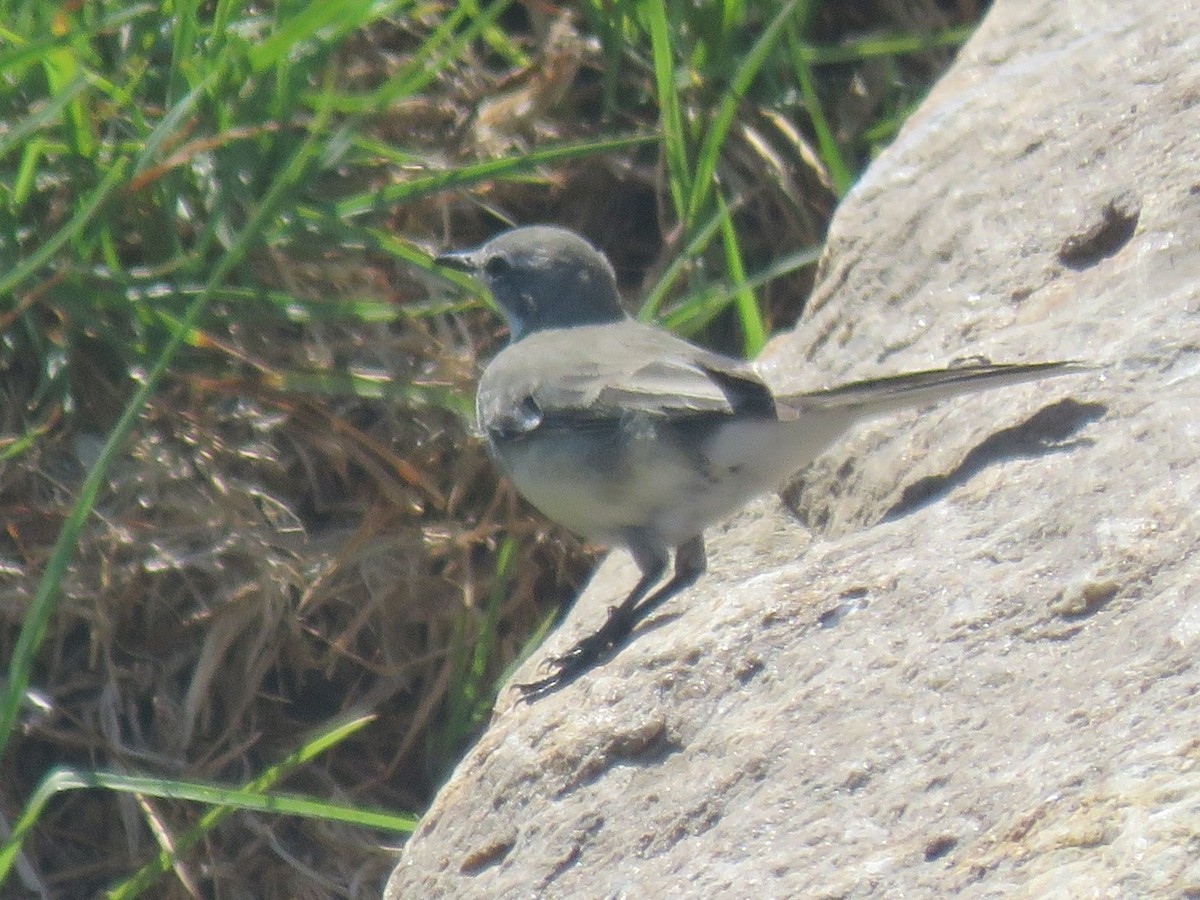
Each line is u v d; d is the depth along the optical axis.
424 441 11.43
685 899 6.33
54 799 10.45
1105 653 6.50
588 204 12.84
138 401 9.58
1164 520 7.00
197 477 11.02
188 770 10.53
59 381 10.98
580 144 12.62
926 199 10.16
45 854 10.37
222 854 10.46
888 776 6.41
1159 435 7.57
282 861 10.51
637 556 9.02
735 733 6.96
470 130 12.70
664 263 12.45
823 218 12.80
